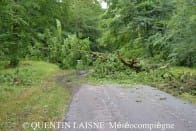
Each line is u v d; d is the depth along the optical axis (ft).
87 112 39.81
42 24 59.72
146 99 50.19
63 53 123.54
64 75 91.71
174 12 113.91
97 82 75.72
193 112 40.42
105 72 85.46
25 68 90.99
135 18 125.29
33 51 114.83
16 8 51.62
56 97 49.60
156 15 124.67
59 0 60.54
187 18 87.51
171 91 58.39
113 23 132.77
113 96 53.01
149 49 120.06
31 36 57.21
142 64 86.17
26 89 59.00
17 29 52.70
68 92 57.47
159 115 38.47
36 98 47.85
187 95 54.65
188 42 87.56
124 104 45.52
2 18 48.26
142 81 76.74
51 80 77.66
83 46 122.01
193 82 62.64
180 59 97.86
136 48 127.24
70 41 123.95
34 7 55.01
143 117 37.27
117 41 137.59
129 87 65.92
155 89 62.49
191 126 33.32
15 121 33.78
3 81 68.49
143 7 125.80
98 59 90.33
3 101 45.80
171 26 100.48
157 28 122.01
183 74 73.26
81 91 59.26
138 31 126.82
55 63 127.24
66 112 39.60
